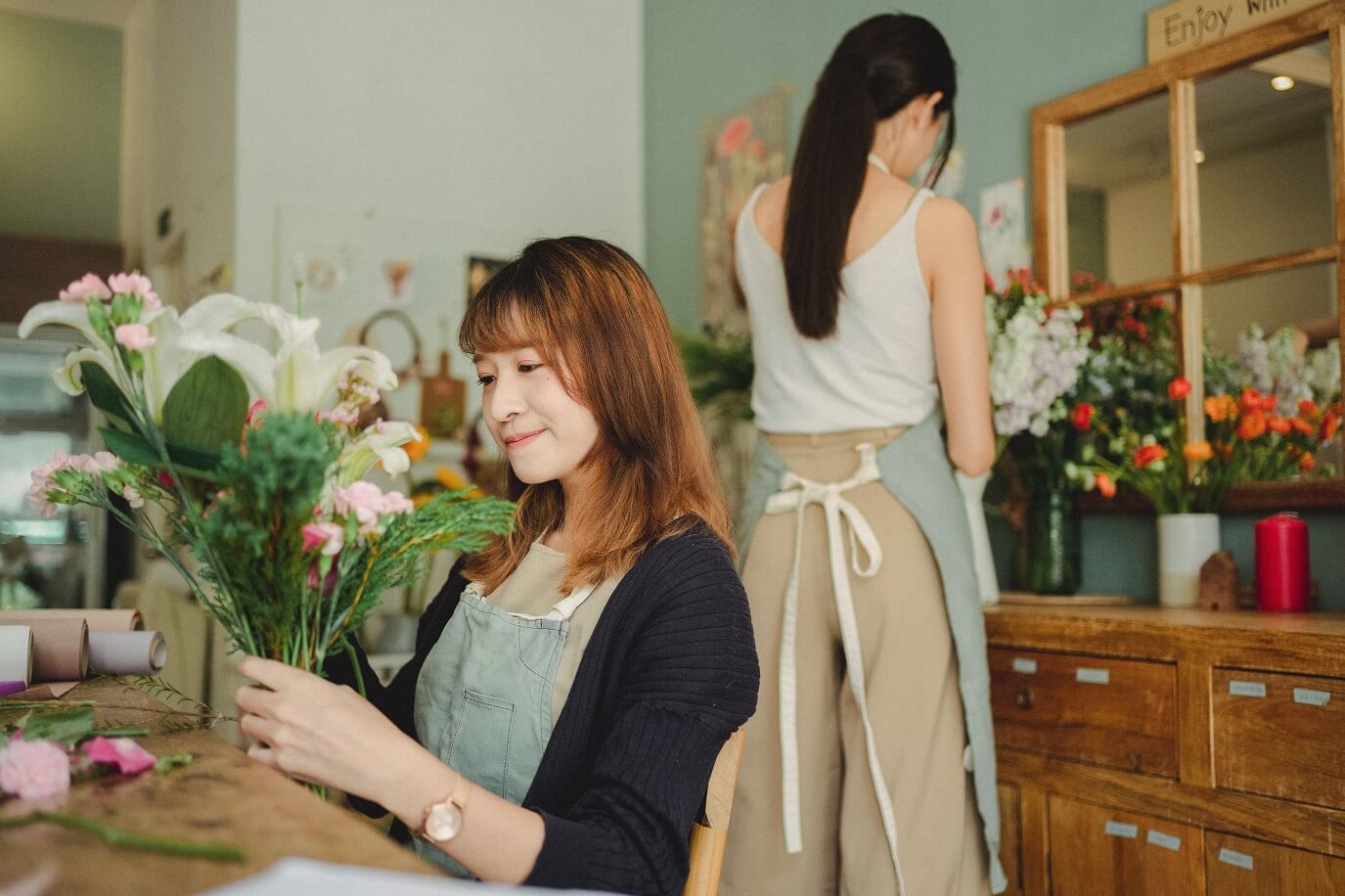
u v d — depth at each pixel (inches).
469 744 40.2
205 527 30.0
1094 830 65.4
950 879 64.1
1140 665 63.3
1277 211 77.9
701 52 146.3
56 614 50.9
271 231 136.0
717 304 140.3
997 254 100.0
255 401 33.5
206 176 152.3
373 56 143.4
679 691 36.9
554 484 46.7
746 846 68.1
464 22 149.9
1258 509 78.2
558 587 42.1
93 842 22.1
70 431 214.4
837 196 67.9
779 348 72.8
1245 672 57.7
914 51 70.7
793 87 128.0
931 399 69.7
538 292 40.9
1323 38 75.7
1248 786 57.2
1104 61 91.6
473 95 150.0
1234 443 78.8
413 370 142.8
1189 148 83.8
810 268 68.1
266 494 28.7
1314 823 53.9
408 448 108.4
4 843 22.0
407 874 20.2
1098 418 83.4
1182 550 77.7
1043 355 78.8
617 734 36.2
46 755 26.6
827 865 67.6
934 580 65.7
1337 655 53.2
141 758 28.7
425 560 37.1
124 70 240.1
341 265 139.6
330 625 33.9
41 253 220.2
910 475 66.4
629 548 40.3
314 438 28.9
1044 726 69.2
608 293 41.6
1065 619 67.9
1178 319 83.7
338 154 140.6
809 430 70.2
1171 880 60.8
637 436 41.8
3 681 44.9
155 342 31.2
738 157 137.5
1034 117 95.7
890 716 64.4
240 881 19.6
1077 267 91.7
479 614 42.0
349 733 31.1
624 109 160.7
